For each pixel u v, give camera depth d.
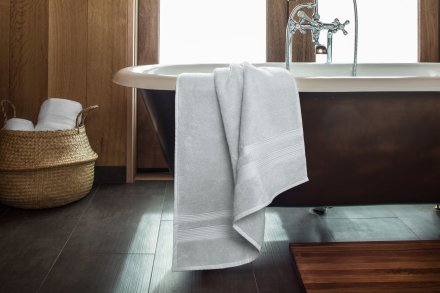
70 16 2.71
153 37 2.89
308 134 1.77
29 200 2.31
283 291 1.57
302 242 1.93
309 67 2.57
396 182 1.87
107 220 2.20
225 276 1.67
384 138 1.80
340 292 1.50
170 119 1.81
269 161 1.60
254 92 1.58
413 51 3.02
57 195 2.34
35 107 2.73
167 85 1.72
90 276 1.65
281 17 2.92
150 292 1.56
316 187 1.84
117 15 2.73
